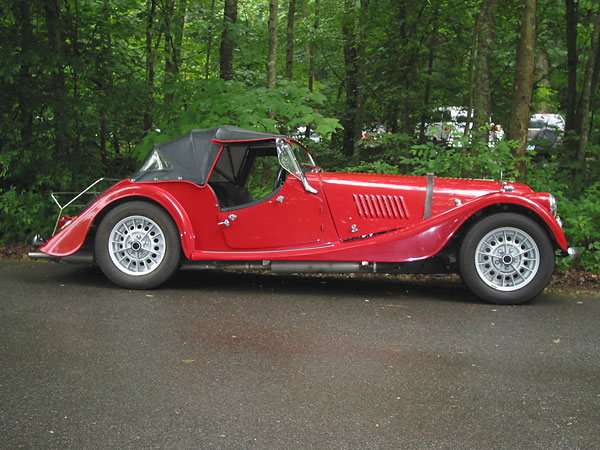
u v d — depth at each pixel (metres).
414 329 4.37
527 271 5.18
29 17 8.16
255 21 14.75
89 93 9.34
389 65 12.98
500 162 7.28
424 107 13.30
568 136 10.68
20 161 7.86
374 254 5.31
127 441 2.60
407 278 6.36
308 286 5.82
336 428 2.76
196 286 5.69
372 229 5.47
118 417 2.83
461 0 11.97
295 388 3.22
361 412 2.93
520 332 4.34
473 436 2.70
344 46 15.99
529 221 5.13
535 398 3.14
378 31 13.41
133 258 5.47
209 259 5.46
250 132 5.67
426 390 3.22
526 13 7.76
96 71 8.95
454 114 13.51
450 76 13.35
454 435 2.71
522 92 7.87
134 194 5.46
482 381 3.37
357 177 5.63
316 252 5.39
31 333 4.06
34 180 8.30
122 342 3.92
